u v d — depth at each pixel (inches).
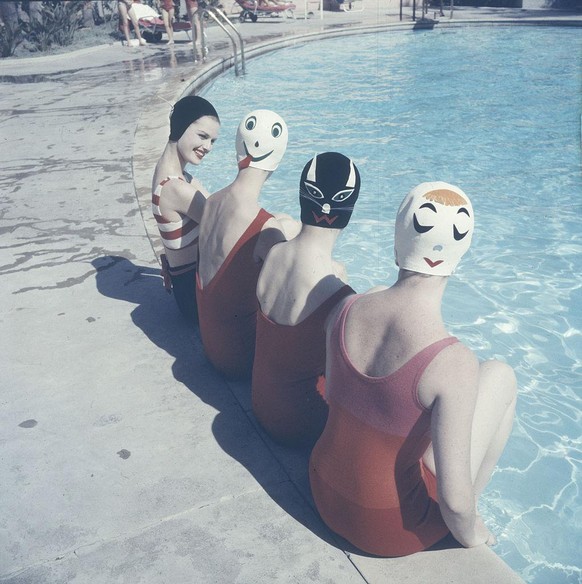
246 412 125.3
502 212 273.3
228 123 417.7
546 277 219.9
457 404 73.4
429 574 89.4
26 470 112.0
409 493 85.4
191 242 145.6
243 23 848.9
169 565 93.4
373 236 253.3
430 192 74.5
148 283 178.9
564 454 142.4
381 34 764.0
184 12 823.1
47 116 396.5
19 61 618.8
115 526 100.3
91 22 820.6
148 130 348.2
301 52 673.6
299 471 110.3
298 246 99.4
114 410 126.6
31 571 93.0
